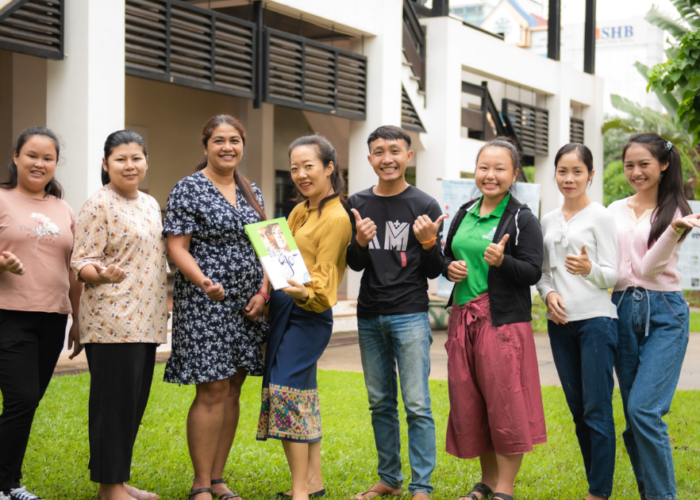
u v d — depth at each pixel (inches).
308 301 133.0
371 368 144.6
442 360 319.6
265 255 129.3
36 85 313.6
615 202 148.1
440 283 426.6
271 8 358.6
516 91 684.7
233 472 155.4
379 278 140.9
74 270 127.6
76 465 157.3
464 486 150.1
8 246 129.3
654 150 137.4
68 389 229.3
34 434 179.2
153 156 462.3
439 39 488.7
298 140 140.7
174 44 323.6
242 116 466.0
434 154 491.2
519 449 133.0
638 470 141.1
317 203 139.9
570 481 154.6
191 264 131.4
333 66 391.2
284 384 133.3
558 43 633.0
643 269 136.8
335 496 142.6
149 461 161.3
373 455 171.6
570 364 142.6
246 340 138.3
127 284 129.9
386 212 142.7
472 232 141.3
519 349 135.5
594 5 684.1
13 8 252.7
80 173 273.6
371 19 405.1
